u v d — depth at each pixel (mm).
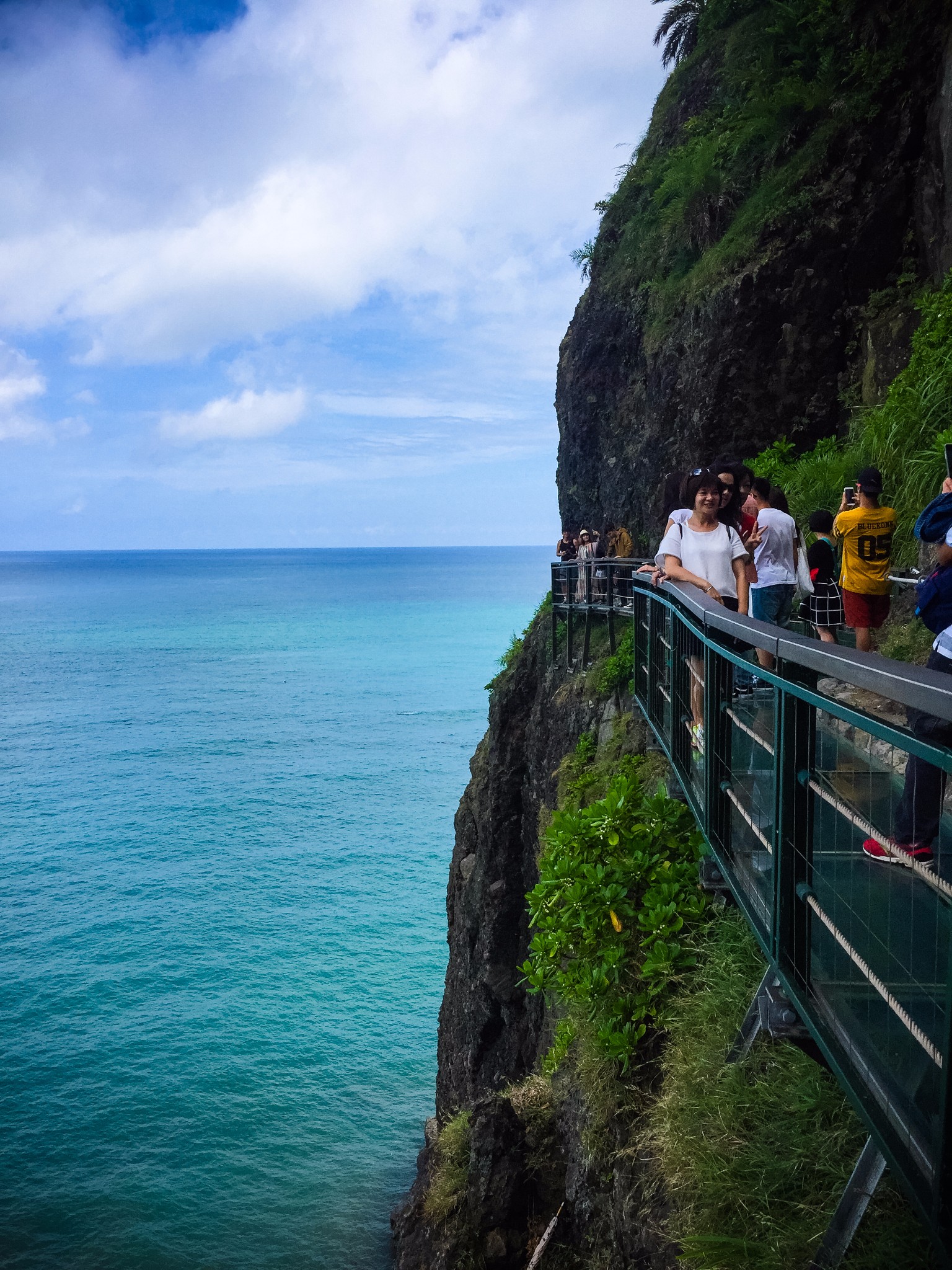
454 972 19922
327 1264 19438
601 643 15906
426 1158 17500
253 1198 21438
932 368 10281
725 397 15898
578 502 22656
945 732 3070
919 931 2873
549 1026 10656
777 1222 3598
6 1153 23172
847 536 7836
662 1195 4578
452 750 67500
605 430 20891
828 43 15938
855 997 2906
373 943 34125
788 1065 4207
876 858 3455
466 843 20719
